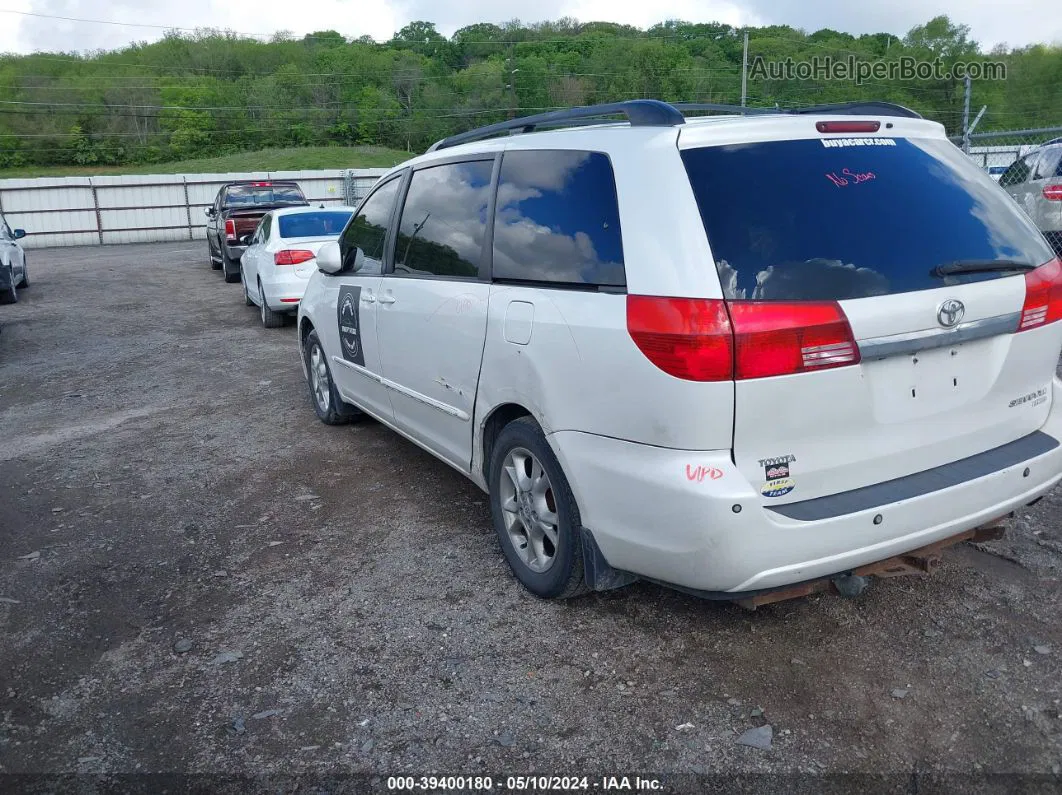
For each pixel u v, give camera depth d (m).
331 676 3.11
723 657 3.09
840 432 2.75
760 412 2.62
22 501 5.07
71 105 85.00
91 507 4.93
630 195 2.92
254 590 3.81
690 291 2.64
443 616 3.49
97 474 5.52
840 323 2.64
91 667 3.24
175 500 4.99
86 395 7.80
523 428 3.40
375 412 5.21
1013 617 3.25
